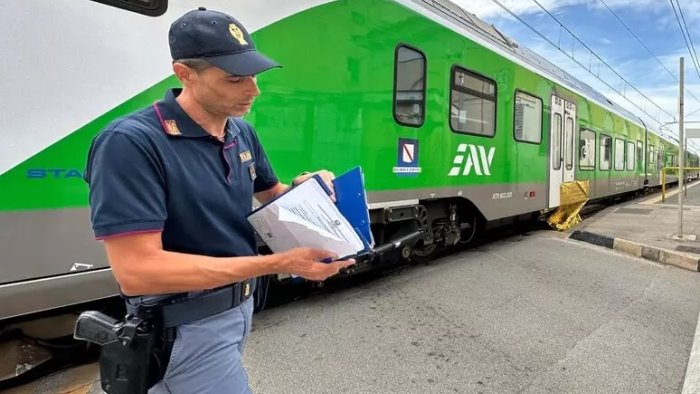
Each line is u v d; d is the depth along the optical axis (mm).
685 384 2838
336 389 2793
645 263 6188
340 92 3979
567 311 4207
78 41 2396
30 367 2727
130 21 2586
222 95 1268
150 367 1279
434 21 5098
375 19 4297
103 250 2574
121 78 2553
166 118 1268
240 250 1410
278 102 3496
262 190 1756
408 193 4836
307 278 1405
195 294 1323
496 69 6324
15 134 2221
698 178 42656
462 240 6793
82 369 2986
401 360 3182
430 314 4074
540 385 2885
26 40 2234
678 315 4176
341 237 1366
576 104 9500
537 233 8688
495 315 4070
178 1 2797
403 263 5945
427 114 5043
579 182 9633
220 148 1361
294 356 3203
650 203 14617
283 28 3465
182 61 1251
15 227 2254
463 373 3020
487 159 6238
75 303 2496
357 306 4262
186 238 1289
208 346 1344
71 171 2406
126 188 1147
